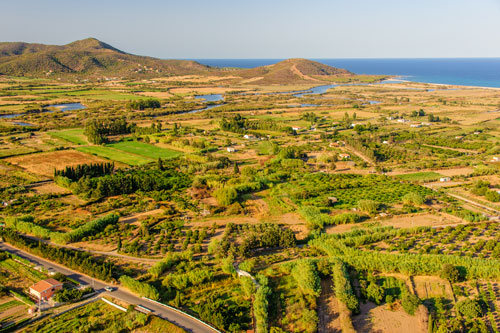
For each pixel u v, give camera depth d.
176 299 87.94
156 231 126.69
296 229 130.38
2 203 144.75
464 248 114.69
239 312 85.50
